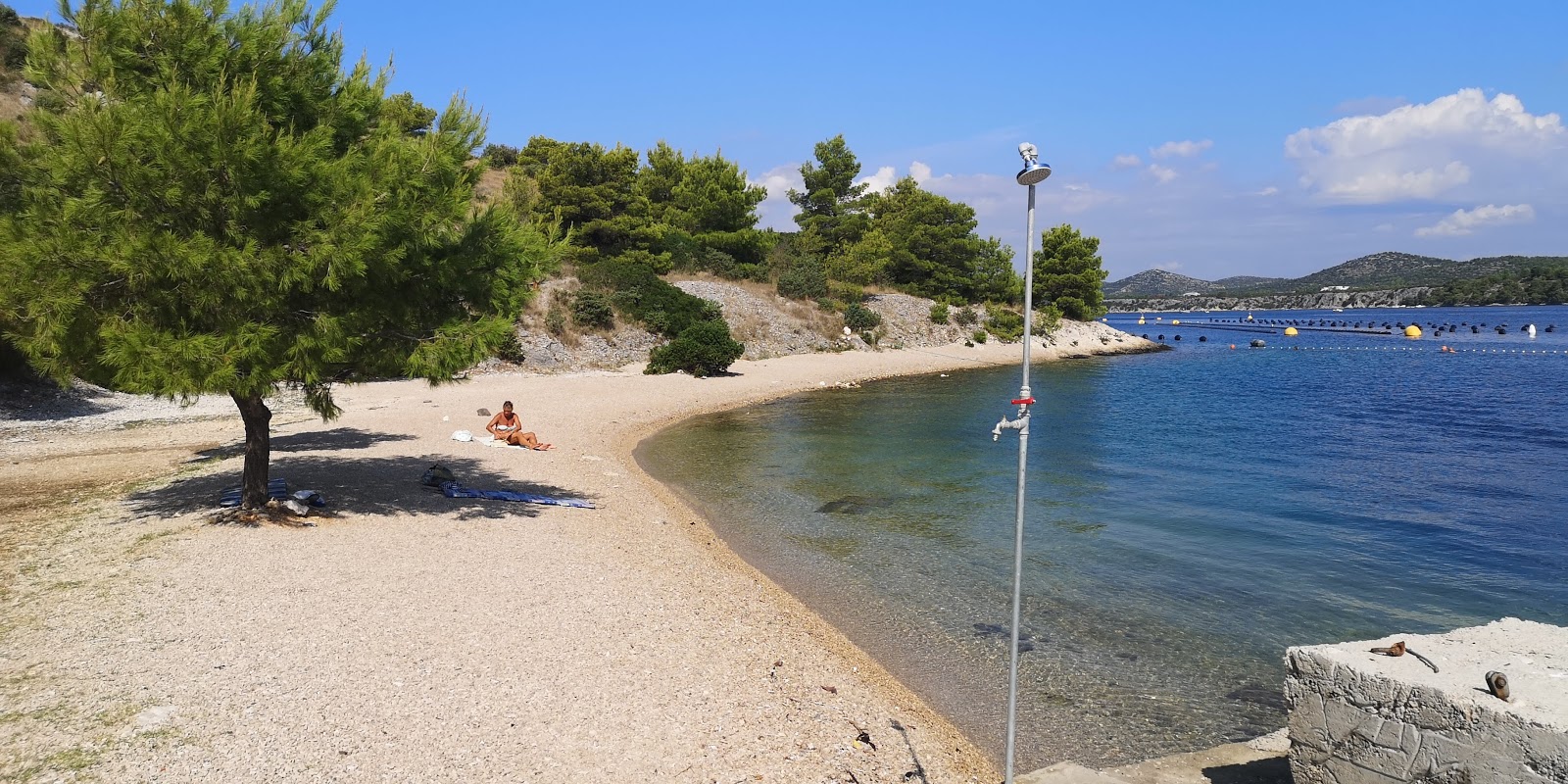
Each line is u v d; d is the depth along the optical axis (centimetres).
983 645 999
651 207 6694
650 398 3266
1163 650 990
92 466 1720
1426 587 1230
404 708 710
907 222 7475
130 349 1018
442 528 1302
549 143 6309
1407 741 518
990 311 7150
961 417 3072
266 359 1116
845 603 1139
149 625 866
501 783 607
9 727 651
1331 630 1055
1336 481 1983
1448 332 9644
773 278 6206
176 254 1031
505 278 1359
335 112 1268
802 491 1842
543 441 2228
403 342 1311
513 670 798
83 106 1079
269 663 781
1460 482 1981
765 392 3775
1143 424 2942
